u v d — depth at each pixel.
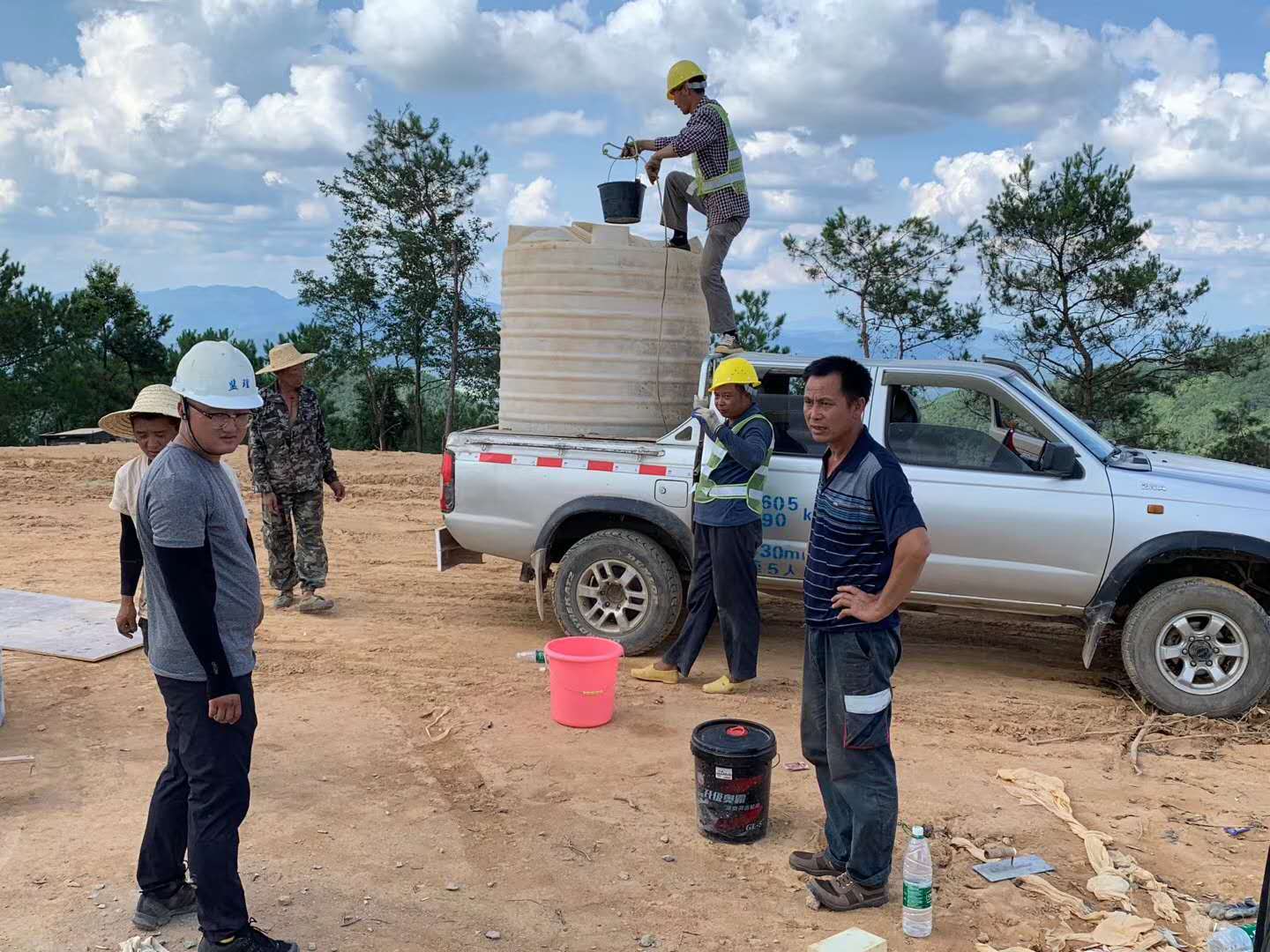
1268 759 5.51
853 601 3.64
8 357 31.25
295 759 5.23
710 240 7.22
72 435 26.97
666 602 6.83
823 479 3.88
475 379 32.81
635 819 4.64
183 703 3.30
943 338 22.27
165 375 36.28
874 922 3.83
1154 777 5.24
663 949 3.64
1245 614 5.97
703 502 6.21
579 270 7.15
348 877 4.07
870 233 22.17
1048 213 19.73
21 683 6.18
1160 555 6.16
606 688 5.71
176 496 3.15
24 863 4.08
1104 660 7.34
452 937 3.68
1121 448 6.89
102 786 4.82
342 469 15.43
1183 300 19.72
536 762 5.25
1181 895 4.05
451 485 7.19
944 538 6.41
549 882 4.08
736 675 6.30
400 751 5.38
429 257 30.86
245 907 3.41
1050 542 6.24
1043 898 4.01
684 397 7.46
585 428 7.29
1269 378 20.36
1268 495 6.07
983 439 6.48
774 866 4.25
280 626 7.67
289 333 33.97
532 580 7.56
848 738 3.74
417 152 29.72
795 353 7.06
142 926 3.63
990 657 7.35
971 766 5.32
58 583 8.66
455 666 6.77
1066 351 20.88
